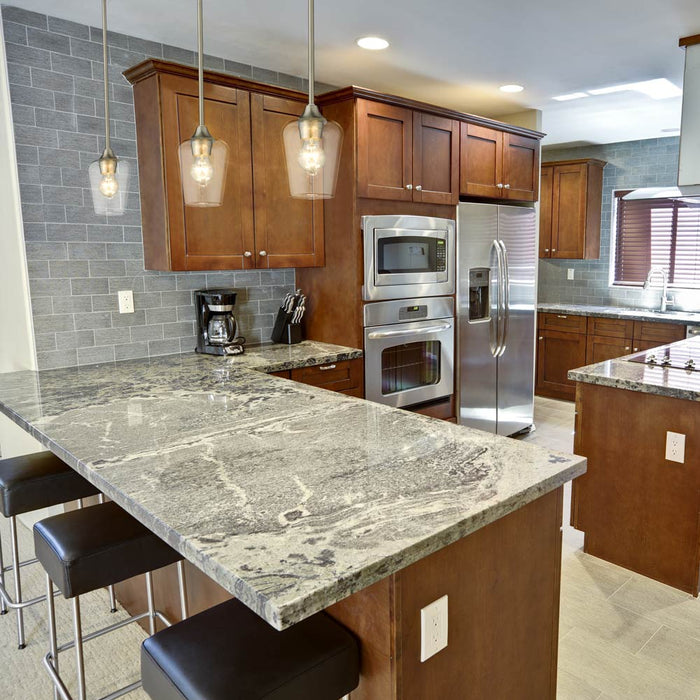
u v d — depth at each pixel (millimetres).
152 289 3020
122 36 2803
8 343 2791
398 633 1121
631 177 5559
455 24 2768
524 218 4238
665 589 2447
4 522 3166
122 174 1997
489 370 4051
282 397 2131
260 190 3033
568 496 3381
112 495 1309
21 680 1970
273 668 1066
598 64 3359
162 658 1106
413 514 1150
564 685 1896
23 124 2557
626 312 5137
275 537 1062
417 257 3441
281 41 2943
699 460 2324
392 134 3232
